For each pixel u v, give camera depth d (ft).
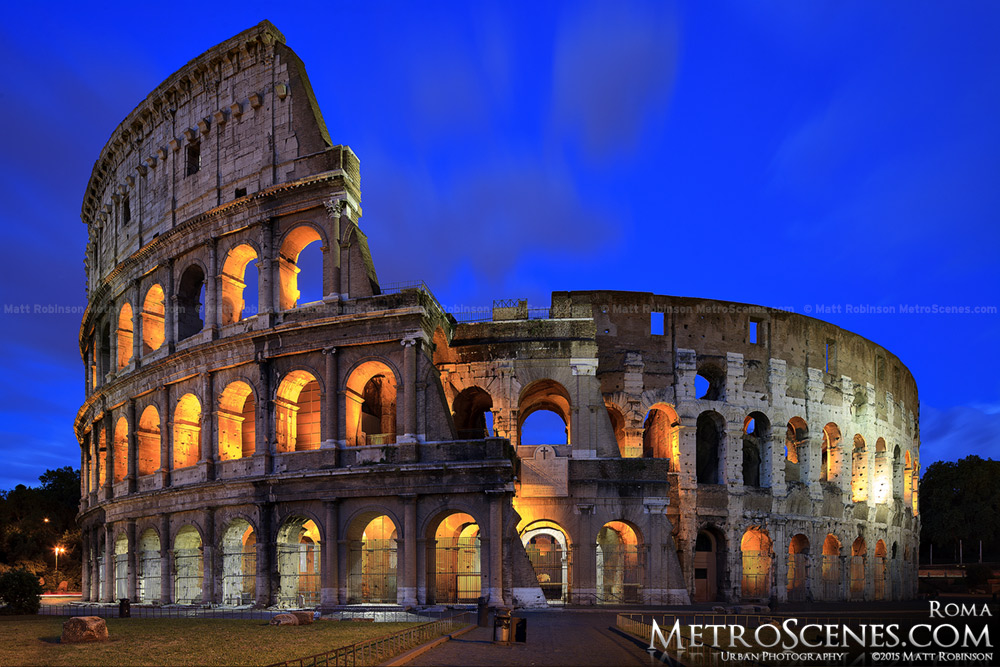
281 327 188.03
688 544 218.79
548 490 194.18
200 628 132.57
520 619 114.21
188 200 218.38
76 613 186.70
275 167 201.36
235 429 203.10
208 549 192.24
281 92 203.41
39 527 353.92
